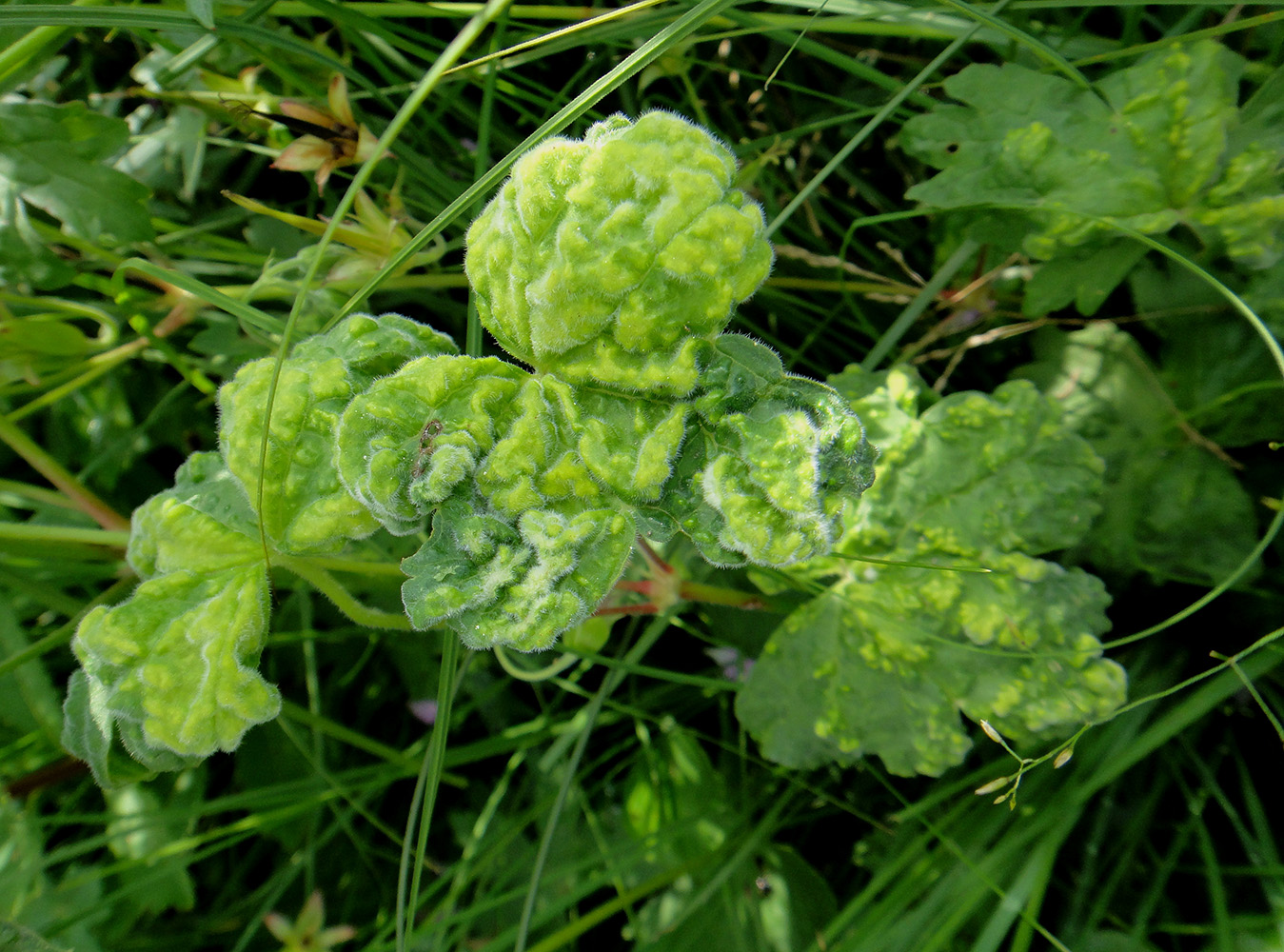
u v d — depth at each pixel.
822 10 0.18
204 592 0.14
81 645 0.13
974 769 0.19
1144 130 0.16
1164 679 0.19
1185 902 0.18
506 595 0.12
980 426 0.17
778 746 0.18
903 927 0.17
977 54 0.20
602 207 0.12
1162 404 0.18
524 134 0.22
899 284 0.21
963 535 0.17
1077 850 0.19
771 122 0.22
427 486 0.12
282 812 0.20
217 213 0.22
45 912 0.20
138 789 0.21
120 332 0.21
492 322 0.13
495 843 0.20
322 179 0.18
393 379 0.12
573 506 0.13
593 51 0.21
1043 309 0.18
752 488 0.12
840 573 0.18
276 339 0.18
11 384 0.20
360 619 0.15
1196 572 0.18
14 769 0.20
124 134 0.17
